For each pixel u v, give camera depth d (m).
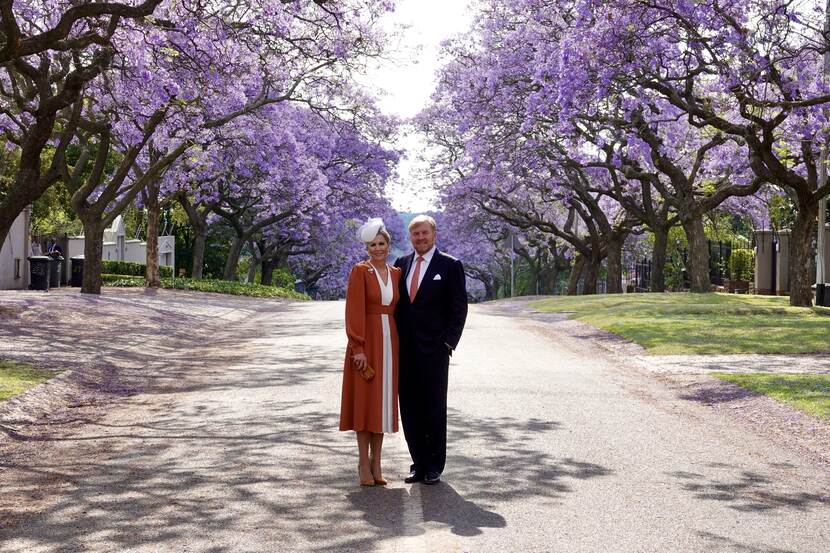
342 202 47.75
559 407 10.23
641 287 59.53
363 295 6.84
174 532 5.46
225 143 32.34
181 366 13.62
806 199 23.19
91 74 15.35
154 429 8.77
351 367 6.82
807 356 15.15
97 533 5.43
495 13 31.00
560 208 50.94
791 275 24.39
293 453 7.67
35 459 7.49
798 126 20.06
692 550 5.30
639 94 21.58
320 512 5.96
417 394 6.90
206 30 18.06
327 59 22.59
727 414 10.08
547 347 17.05
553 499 6.38
